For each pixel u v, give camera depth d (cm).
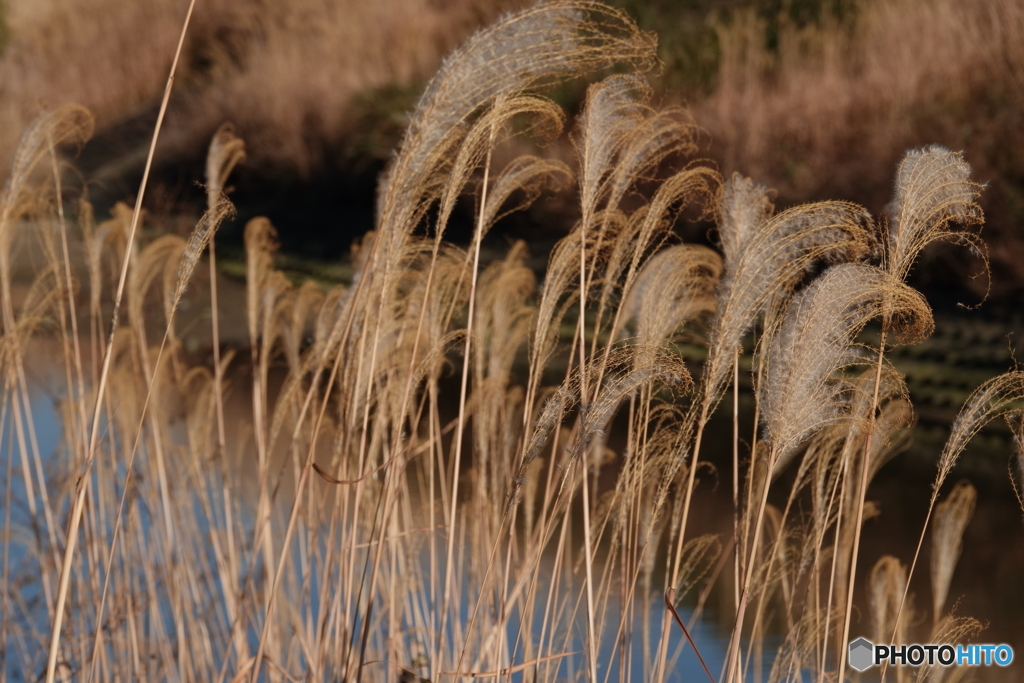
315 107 5284
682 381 730
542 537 799
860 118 3534
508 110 744
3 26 7406
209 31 6969
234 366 2731
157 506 1337
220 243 4694
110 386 1153
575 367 760
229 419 2170
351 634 803
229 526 1202
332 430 1158
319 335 984
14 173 1007
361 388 807
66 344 1198
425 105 728
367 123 5047
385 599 1122
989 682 1188
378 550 791
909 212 668
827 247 681
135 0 7569
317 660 941
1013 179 2983
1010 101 3209
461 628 1118
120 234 1298
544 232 3703
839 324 661
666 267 795
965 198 672
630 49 747
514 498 727
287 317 1343
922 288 2906
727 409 2556
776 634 1338
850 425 725
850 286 645
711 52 4206
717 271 849
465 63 719
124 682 1171
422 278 935
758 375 701
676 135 811
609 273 805
